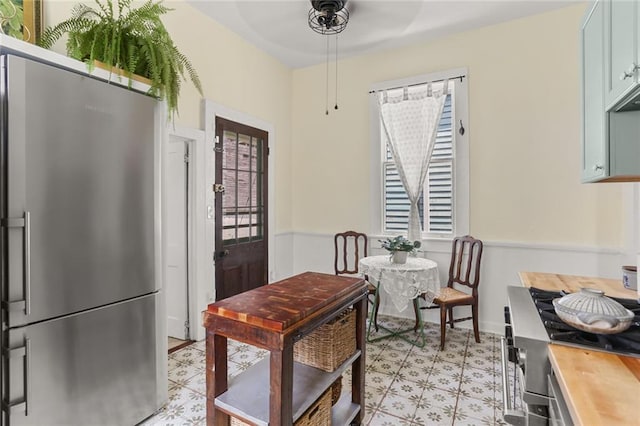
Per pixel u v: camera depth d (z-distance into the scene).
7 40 1.39
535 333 1.15
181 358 2.72
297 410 1.30
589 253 2.89
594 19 1.63
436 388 2.30
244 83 3.55
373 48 3.74
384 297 3.80
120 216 1.76
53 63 1.55
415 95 3.59
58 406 1.51
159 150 2.00
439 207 3.56
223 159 3.29
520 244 3.15
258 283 3.77
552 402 1.03
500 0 2.88
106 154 1.70
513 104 3.19
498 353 2.82
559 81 3.01
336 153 4.10
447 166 3.52
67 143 1.53
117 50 1.85
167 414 2.00
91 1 2.28
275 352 1.21
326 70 4.14
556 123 3.02
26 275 1.39
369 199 3.90
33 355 1.42
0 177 1.35
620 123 1.45
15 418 1.38
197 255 3.01
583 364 0.95
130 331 1.82
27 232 1.39
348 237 4.03
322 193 4.21
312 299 1.46
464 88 3.37
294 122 4.38
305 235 4.30
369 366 2.61
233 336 1.31
